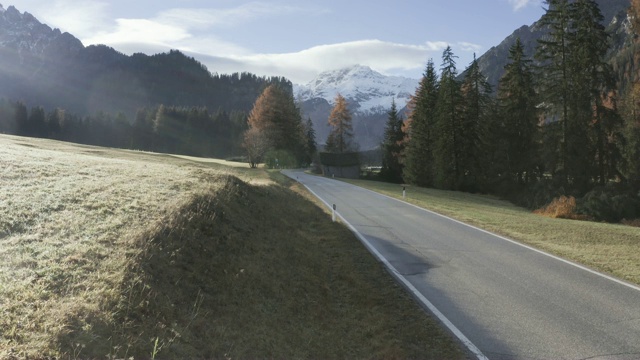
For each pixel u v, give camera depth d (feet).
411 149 200.44
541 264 40.55
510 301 30.76
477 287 34.14
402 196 106.73
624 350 22.82
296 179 159.22
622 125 124.57
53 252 25.49
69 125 484.33
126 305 20.79
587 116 120.88
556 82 128.57
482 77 179.52
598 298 30.89
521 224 64.23
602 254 44.09
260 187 76.18
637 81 142.10
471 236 54.80
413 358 22.75
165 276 25.46
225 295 26.55
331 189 122.83
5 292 19.88
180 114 542.57
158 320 20.85
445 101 176.76
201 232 34.17
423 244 50.29
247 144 237.25
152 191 45.83
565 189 118.62
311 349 23.18
